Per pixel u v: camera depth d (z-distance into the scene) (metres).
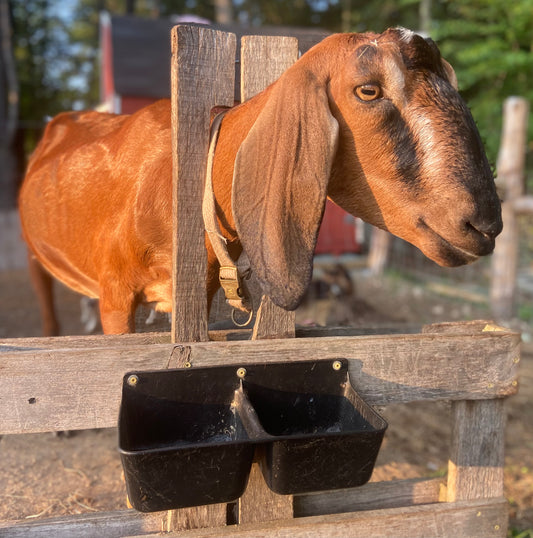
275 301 1.68
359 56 1.68
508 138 7.28
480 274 9.74
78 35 32.41
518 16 13.56
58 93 28.62
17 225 11.68
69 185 2.84
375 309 7.00
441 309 7.91
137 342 2.06
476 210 1.62
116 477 3.24
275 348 1.97
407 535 2.13
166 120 2.43
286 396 1.96
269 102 1.75
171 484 1.60
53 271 3.55
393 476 3.45
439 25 15.83
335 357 2.00
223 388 1.90
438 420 4.45
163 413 1.86
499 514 2.24
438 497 2.38
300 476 1.69
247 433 1.74
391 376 2.06
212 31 1.97
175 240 1.96
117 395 1.87
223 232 2.06
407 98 1.67
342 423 2.00
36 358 1.80
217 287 2.34
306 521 2.05
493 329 2.25
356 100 1.68
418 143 1.67
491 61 13.23
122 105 11.19
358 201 1.84
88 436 3.72
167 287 2.45
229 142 1.98
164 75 11.53
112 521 2.00
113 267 2.52
